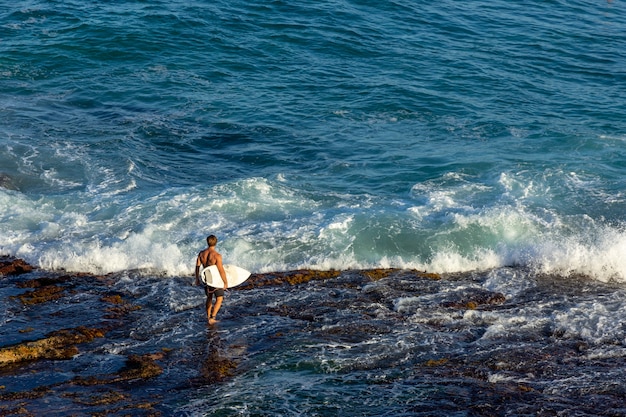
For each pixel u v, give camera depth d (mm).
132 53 28797
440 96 26375
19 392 11227
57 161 20781
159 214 17891
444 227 17453
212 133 23328
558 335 13469
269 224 17578
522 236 17172
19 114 23875
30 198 18656
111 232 17094
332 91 26531
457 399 11258
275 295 14820
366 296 14875
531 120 24594
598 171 20531
